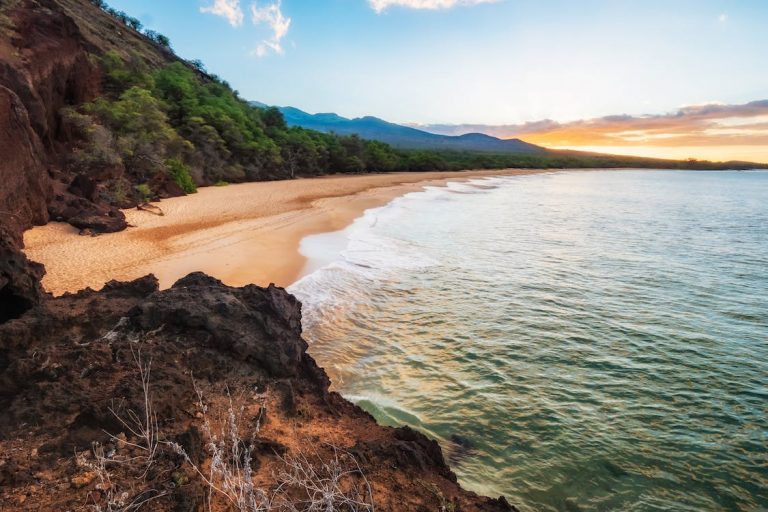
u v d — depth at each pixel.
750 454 8.32
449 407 9.36
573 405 9.74
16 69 22.05
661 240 31.05
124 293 8.80
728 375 11.39
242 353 7.28
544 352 12.36
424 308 15.23
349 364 10.98
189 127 48.25
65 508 3.96
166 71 58.81
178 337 7.21
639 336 13.73
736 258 25.47
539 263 23.02
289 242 21.95
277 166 66.12
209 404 6.06
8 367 5.78
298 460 5.27
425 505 4.98
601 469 7.75
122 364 6.23
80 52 31.84
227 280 15.30
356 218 31.88
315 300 14.91
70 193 22.20
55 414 5.21
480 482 7.25
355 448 5.78
